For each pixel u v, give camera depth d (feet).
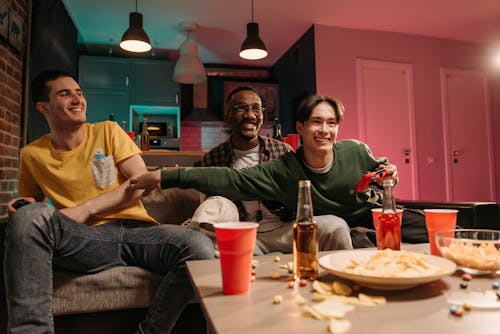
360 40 14.66
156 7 12.97
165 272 4.43
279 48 16.79
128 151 5.24
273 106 17.90
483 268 2.53
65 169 5.00
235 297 2.22
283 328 1.74
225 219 4.84
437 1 12.66
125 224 4.88
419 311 1.94
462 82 15.85
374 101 14.65
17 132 8.73
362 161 5.42
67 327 4.27
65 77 5.04
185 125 18.62
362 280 2.18
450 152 15.44
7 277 3.57
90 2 12.57
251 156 6.58
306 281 2.53
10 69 8.32
